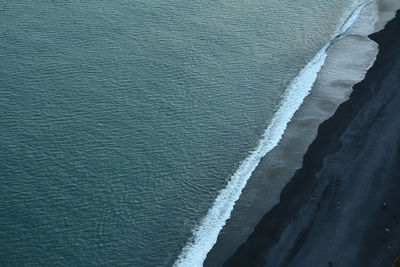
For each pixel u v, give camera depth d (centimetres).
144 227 9650
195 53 12988
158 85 12144
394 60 12650
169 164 10625
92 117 11375
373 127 11038
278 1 14700
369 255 8894
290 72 12625
